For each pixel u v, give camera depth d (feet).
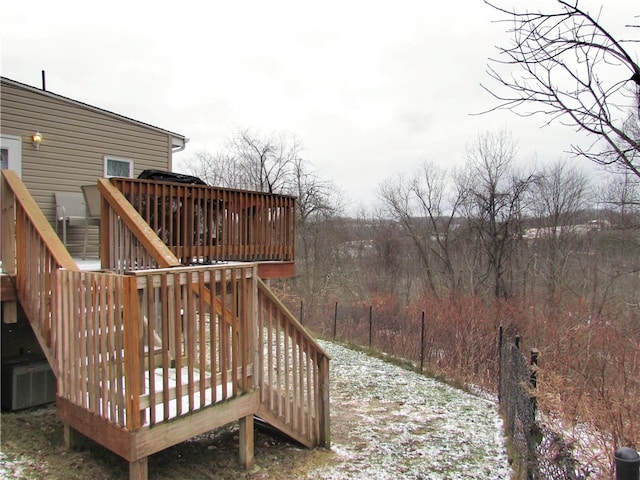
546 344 29.91
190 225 18.25
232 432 14.43
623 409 13.84
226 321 11.44
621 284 45.55
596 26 7.10
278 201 22.94
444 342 31.96
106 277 9.62
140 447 9.29
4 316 12.98
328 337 38.60
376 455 13.92
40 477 10.12
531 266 58.29
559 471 8.86
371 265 80.12
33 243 12.21
